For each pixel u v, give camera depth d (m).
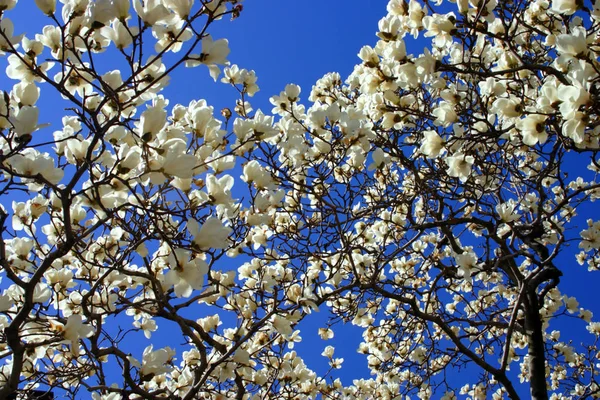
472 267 4.81
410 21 4.49
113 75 2.98
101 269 4.15
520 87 5.02
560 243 5.08
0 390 2.49
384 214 6.51
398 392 7.56
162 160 2.60
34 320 3.11
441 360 7.50
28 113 2.39
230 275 4.81
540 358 6.15
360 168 4.98
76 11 2.50
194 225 2.55
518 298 5.15
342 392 7.53
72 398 4.23
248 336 3.66
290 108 5.23
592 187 4.73
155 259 4.18
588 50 3.03
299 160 4.86
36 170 2.68
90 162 2.46
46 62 2.88
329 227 5.14
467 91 4.97
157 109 2.48
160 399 3.45
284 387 5.37
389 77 4.49
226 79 5.13
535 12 5.11
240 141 3.66
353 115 4.92
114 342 4.00
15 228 3.49
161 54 2.45
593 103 2.77
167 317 3.99
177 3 2.53
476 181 6.13
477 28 3.98
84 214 3.59
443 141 4.28
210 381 5.11
